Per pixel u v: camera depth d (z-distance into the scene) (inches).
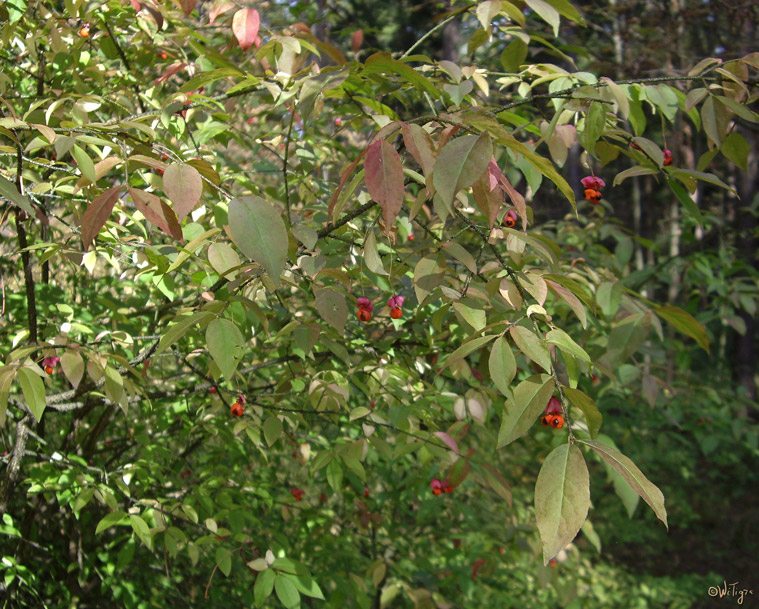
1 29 92.1
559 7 64.9
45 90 107.3
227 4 80.7
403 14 389.4
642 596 235.6
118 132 55.3
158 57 113.5
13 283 117.6
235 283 62.6
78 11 89.0
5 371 55.8
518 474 226.5
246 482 107.7
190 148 86.0
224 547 89.8
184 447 136.6
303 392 98.0
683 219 176.7
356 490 121.3
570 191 44.1
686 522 308.0
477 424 94.8
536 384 41.1
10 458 84.3
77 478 83.7
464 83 69.2
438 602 117.0
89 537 110.8
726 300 155.7
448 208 37.8
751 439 156.8
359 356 90.6
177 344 96.2
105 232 77.1
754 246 220.8
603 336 103.0
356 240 86.4
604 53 252.2
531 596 170.2
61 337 71.2
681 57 235.8
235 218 41.6
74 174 65.8
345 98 87.4
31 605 101.0
